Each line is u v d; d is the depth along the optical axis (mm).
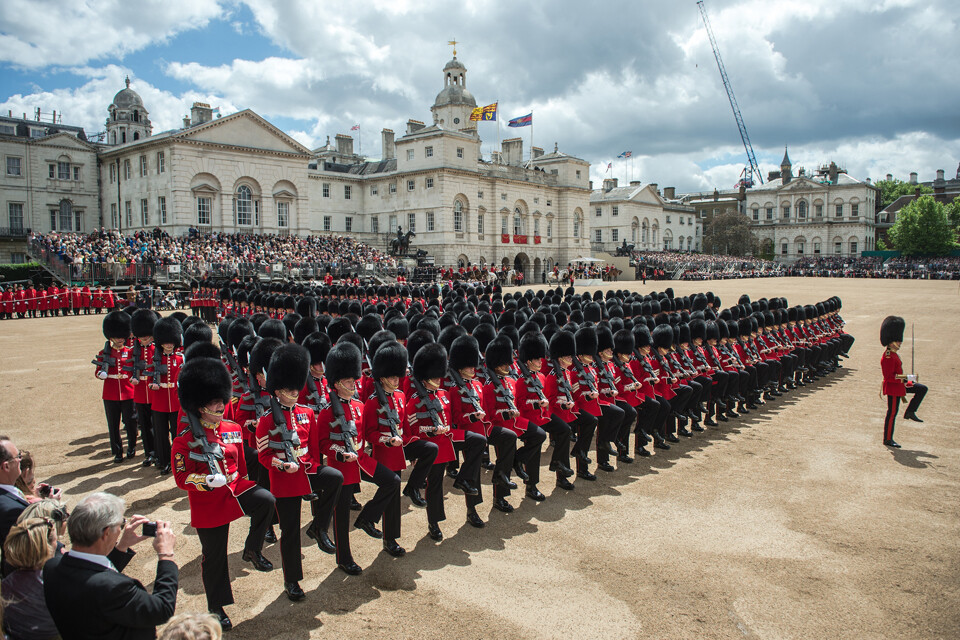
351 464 8227
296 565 7445
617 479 11406
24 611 5012
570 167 90625
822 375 20406
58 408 15469
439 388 9523
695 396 14102
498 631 6785
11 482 6023
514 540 8977
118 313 11758
